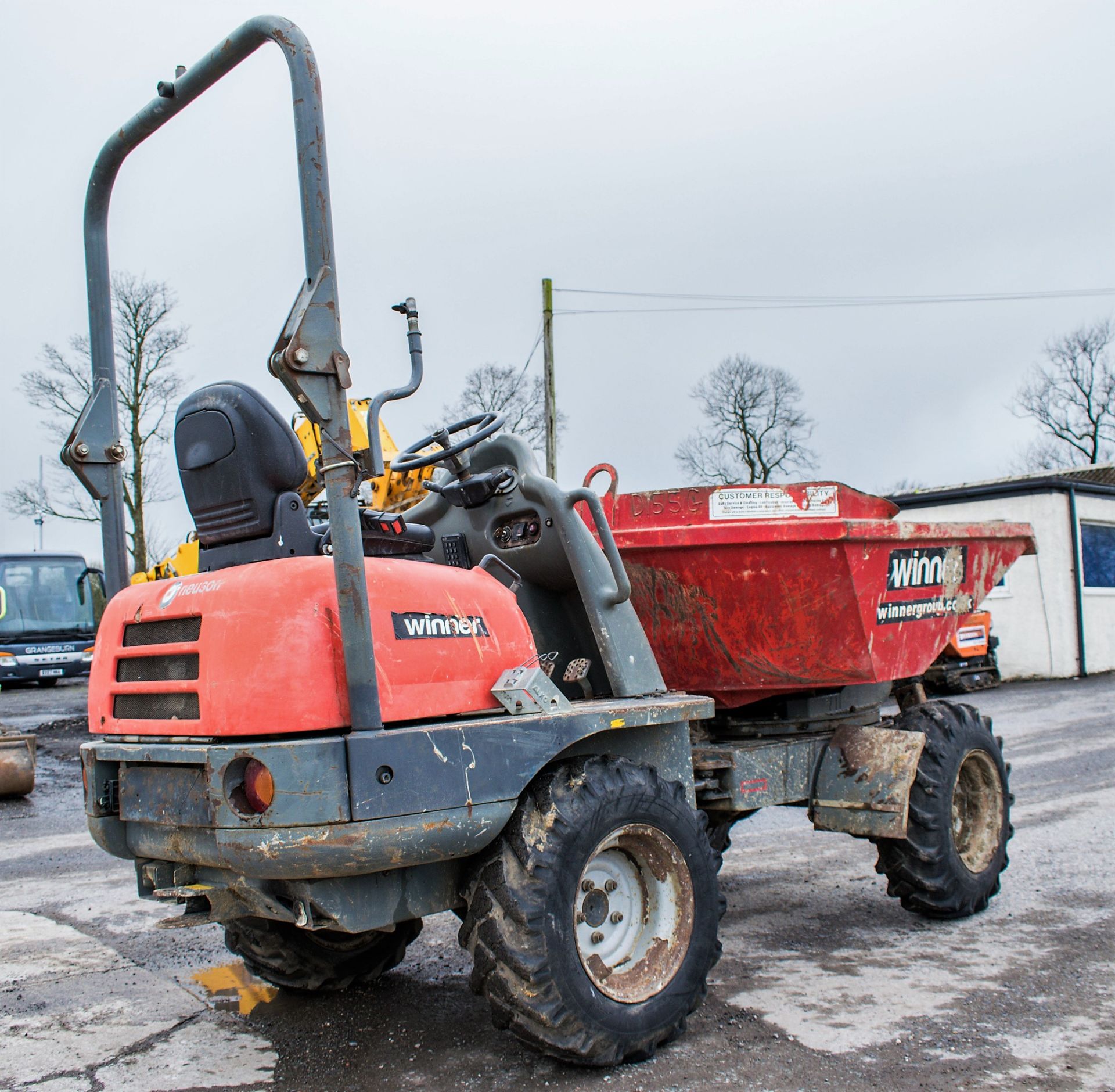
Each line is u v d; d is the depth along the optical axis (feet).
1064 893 17.69
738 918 17.07
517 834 10.82
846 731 16.44
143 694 10.93
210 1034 12.67
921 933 15.92
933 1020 12.39
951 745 16.52
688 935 11.96
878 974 14.12
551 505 13.29
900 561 15.97
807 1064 11.24
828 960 14.82
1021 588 59.26
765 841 22.81
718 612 15.43
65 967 15.34
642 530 15.25
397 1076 11.28
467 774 10.20
